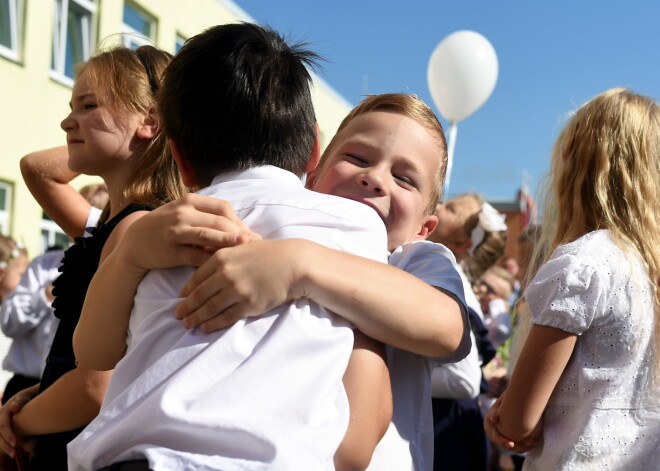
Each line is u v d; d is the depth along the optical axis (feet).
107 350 4.17
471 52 20.89
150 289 3.92
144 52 6.26
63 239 37.32
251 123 4.21
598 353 5.59
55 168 7.59
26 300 12.53
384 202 4.85
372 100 5.31
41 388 5.48
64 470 5.22
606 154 6.17
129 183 5.79
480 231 12.18
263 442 3.26
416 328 3.87
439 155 5.19
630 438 5.51
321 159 5.49
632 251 5.82
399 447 4.23
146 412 3.41
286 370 3.49
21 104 34.12
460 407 8.75
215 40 4.38
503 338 16.61
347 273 3.74
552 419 5.70
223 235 3.72
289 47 4.58
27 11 34.19
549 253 6.46
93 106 5.99
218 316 3.62
